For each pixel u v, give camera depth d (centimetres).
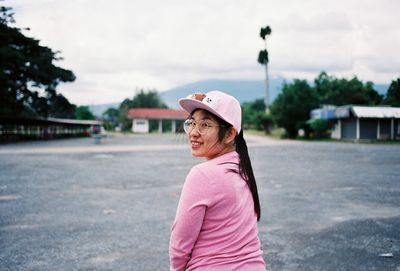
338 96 5500
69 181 1127
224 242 144
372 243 506
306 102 4534
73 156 2080
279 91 4784
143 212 705
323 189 976
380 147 2883
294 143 3622
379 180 1141
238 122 159
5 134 4081
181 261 145
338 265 426
